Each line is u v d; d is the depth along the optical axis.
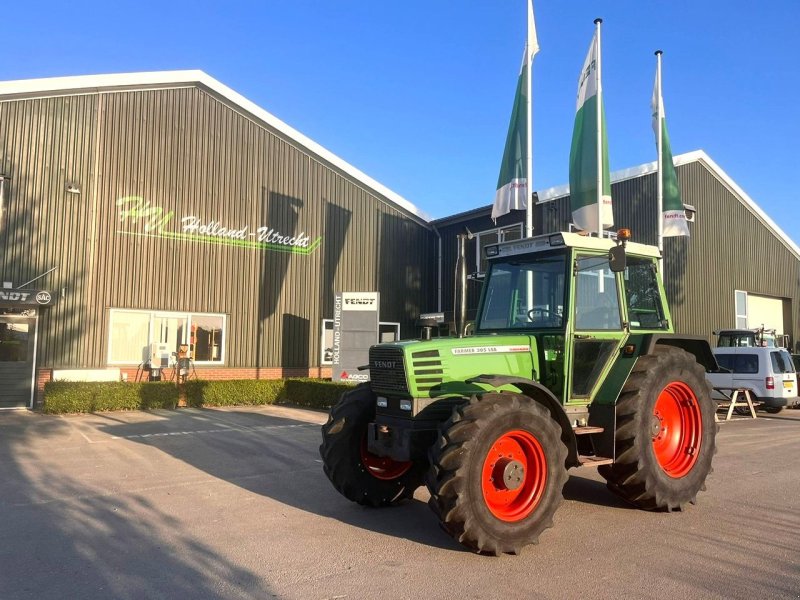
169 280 16.16
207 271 16.75
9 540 5.23
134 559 4.77
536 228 18.48
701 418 6.50
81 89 15.17
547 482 5.07
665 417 6.54
